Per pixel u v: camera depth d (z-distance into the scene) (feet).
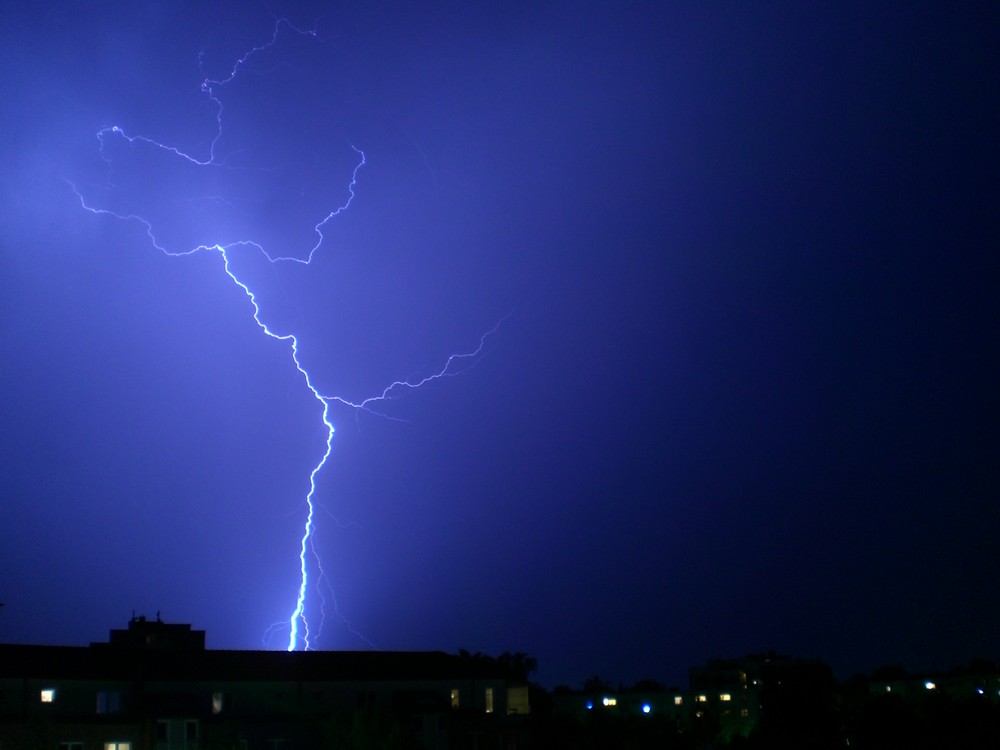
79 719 123.34
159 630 179.73
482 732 148.36
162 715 127.54
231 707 139.64
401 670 159.33
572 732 168.86
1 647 141.79
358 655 167.32
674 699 244.22
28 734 114.11
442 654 177.78
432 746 143.23
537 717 172.86
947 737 167.63
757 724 204.64
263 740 131.23
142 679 136.05
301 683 144.46
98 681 130.93
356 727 118.01
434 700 151.64
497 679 163.43
